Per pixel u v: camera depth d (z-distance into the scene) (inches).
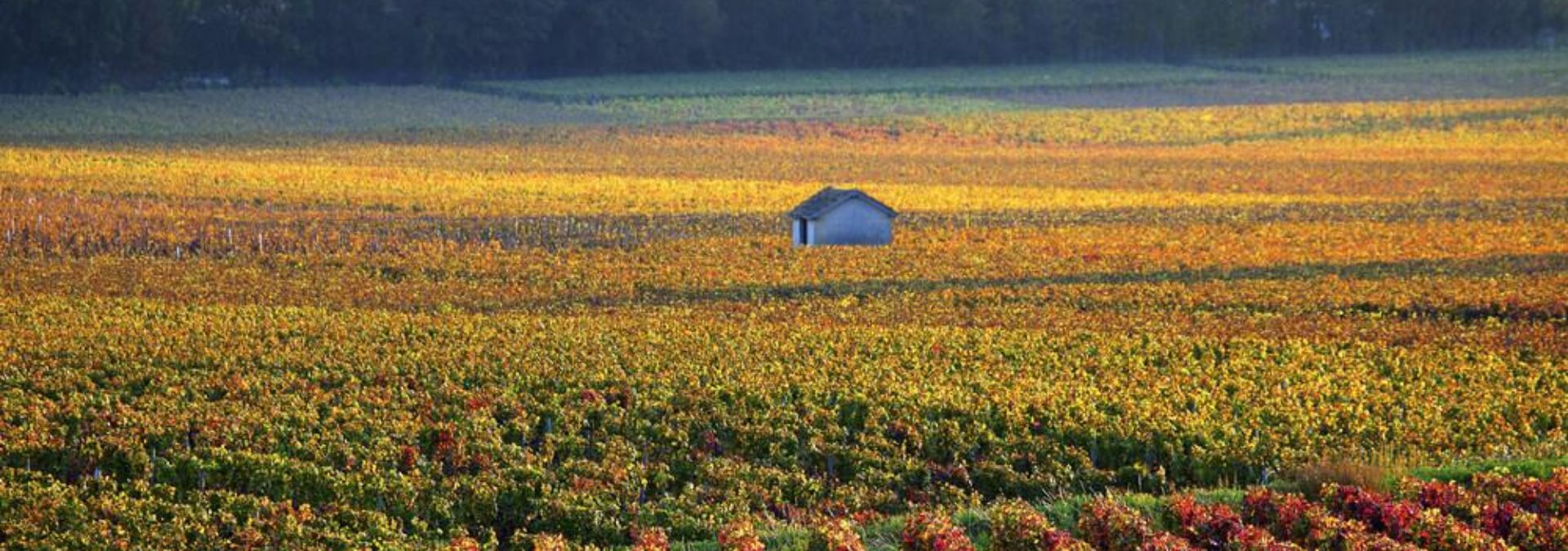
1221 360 7219.5
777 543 4008.4
